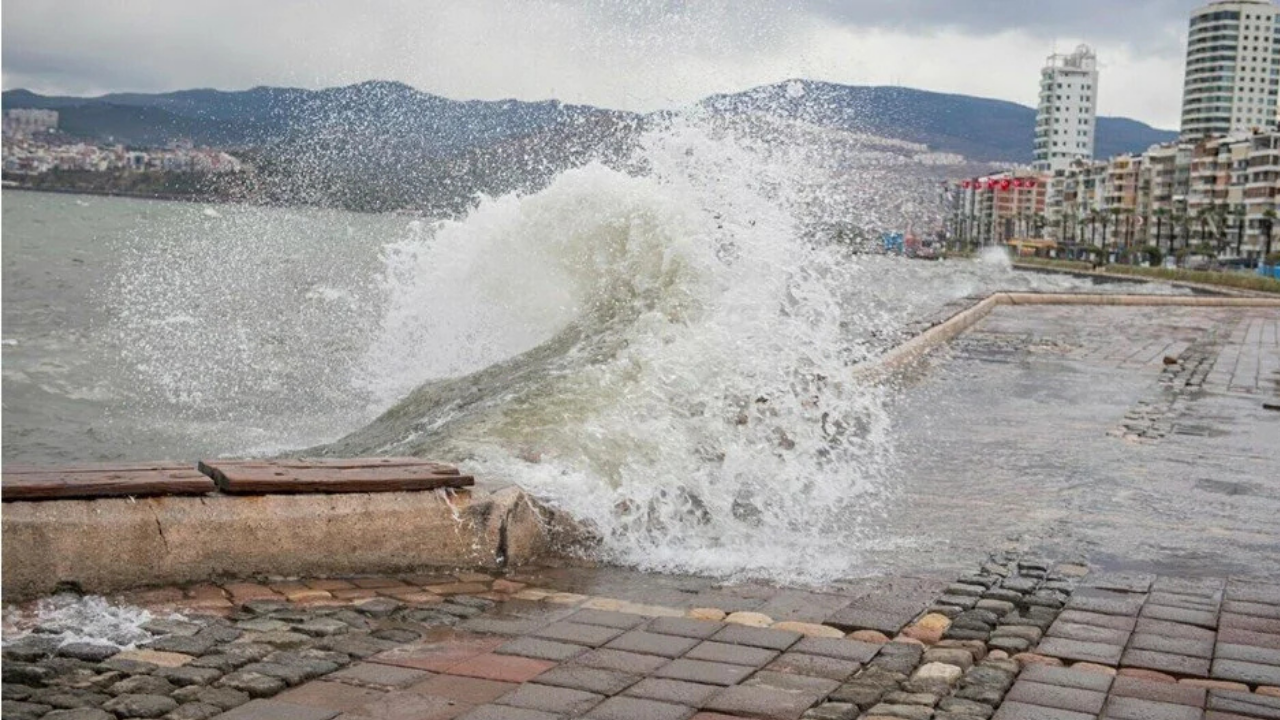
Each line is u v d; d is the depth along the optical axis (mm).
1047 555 6457
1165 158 173375
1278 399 13953
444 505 5805
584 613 5129
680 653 4625
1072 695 4246
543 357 9516
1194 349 19984
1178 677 4504
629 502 6668
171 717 3855
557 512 6258
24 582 4965
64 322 26859
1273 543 6914
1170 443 10523
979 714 4027
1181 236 163625
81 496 5145
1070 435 10797
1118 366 16953
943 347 18531
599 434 7473
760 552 6340
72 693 4027
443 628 4895
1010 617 5215
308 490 5551
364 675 4312
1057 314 27375
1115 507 7785
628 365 8672
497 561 5902
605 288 10344
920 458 9344
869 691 4219
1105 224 174625
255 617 4930
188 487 5359
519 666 4441
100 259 52375
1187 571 6219
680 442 7633
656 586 5652
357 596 5305
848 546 6531
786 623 5039
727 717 3977
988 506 7695
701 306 9492
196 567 5312
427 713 3961
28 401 14477
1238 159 150500
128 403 14484
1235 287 76750
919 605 5359
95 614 4863
